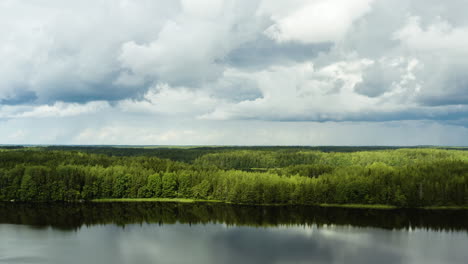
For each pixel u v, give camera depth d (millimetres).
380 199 176250
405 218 148750
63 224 133000
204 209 171625
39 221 136750
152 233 122312
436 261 95125
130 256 96500
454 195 169125
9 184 180875
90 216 149750
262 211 166125
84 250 100938
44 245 104875
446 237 118938
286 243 110812
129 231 124625
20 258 92688
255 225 136125
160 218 148750
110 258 94562
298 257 97250
